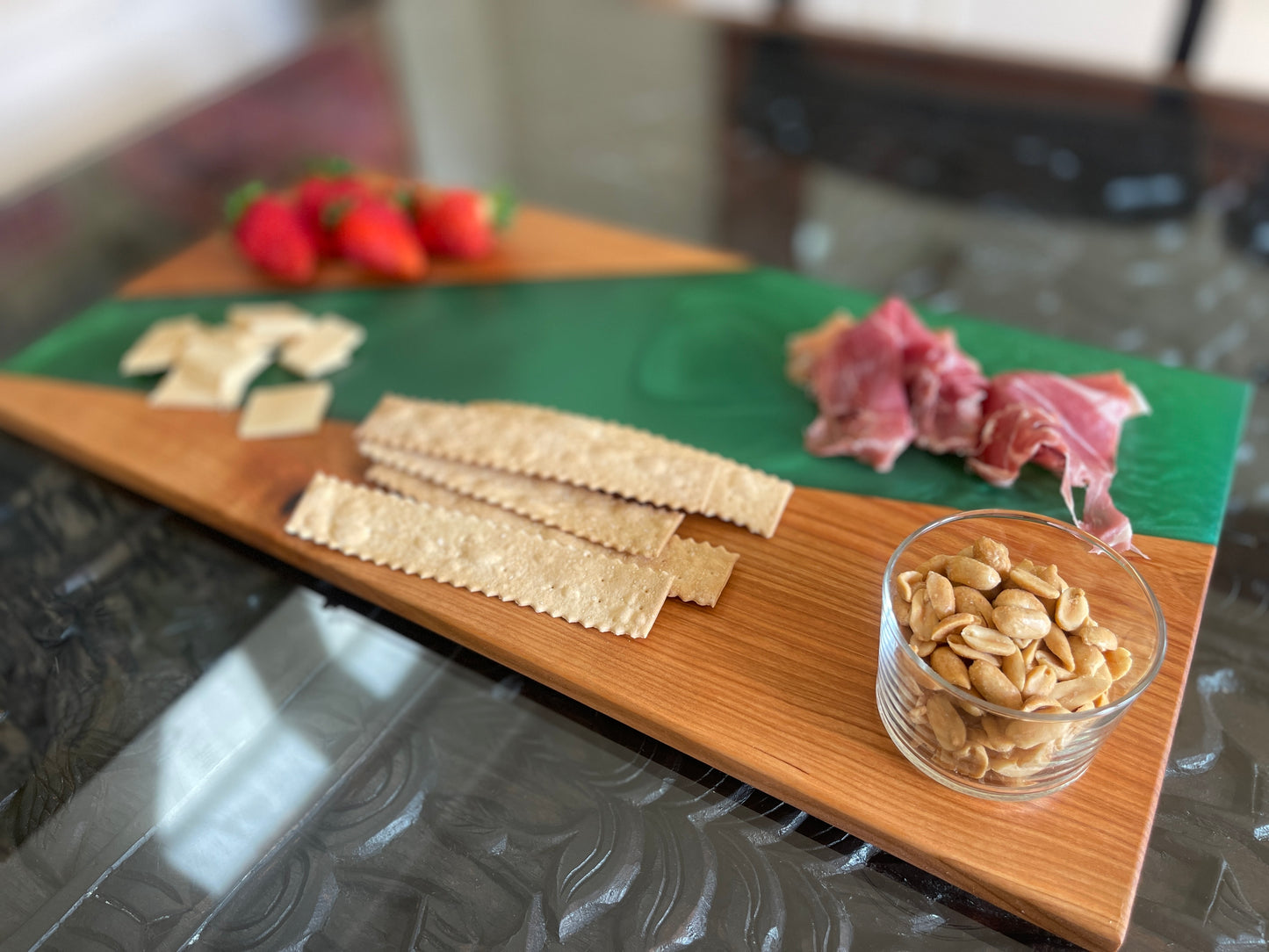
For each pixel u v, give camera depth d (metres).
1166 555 0.27
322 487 0.30
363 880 0.22
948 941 0.21
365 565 0.28
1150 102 0.50
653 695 0.24
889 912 0.21
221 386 0.35
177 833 0.23
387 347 0.38
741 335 0.37
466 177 0.50
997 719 0.20
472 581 0.27
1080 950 0.21
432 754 0.24
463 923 0.21
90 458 0.33
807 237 0.44
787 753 0.23
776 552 0.28
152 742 0.25
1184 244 0.41
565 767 0.24
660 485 0.29
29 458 0.35
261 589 0.29
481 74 0.59
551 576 0.27
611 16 0.64
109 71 0.65
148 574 0.30
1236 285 0.39
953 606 0.22
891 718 0.23
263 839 0.23
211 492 0.31
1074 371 0.34
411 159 0.52
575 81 0.58
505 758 0.24
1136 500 0.29
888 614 0.22
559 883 0.22
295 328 0.39
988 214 0.44
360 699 0.26
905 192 0.46
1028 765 0.21
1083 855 0.21
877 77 0.55
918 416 0.32
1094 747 0.21
